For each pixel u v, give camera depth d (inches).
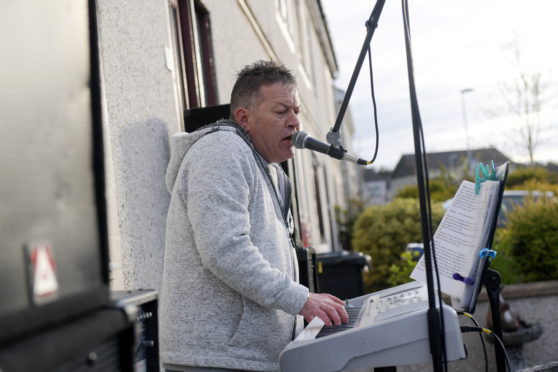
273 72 91.5
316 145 88.7
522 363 186.4
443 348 67.3
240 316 82.8
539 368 95.1
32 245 35.5
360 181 1478.8
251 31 287.4
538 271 216.2
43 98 38.3
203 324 82.6
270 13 361.1
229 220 78.9
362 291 245.8
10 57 35.9
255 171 85.7
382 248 415.2
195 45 182.4
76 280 39.5
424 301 75.6
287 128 91.1
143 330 63.0
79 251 40.1
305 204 414.0
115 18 113.3
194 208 80.3
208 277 83.0
